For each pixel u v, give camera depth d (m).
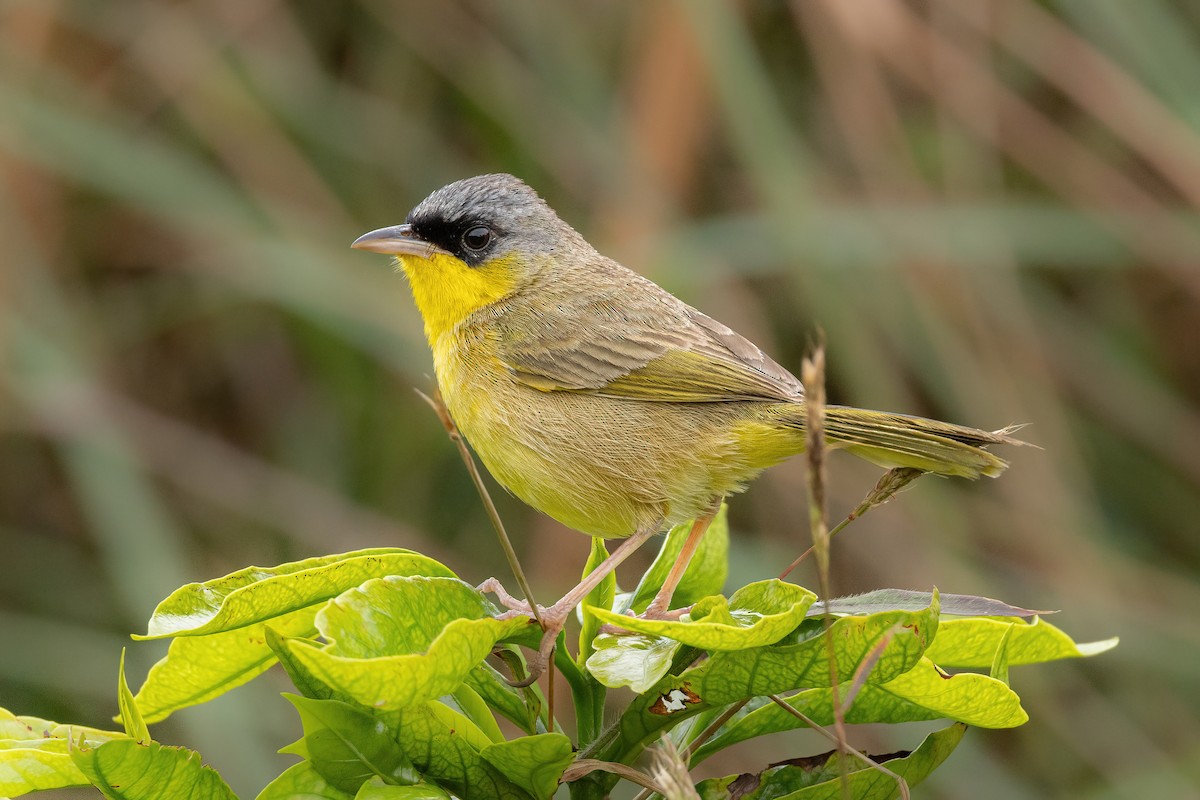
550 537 12.02
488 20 12.44
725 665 4.54
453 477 12.45
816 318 11.49
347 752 4.50
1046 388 11.84
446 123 12.64
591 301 8.24
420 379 11.64
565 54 12.26
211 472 12.25
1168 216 11.80
